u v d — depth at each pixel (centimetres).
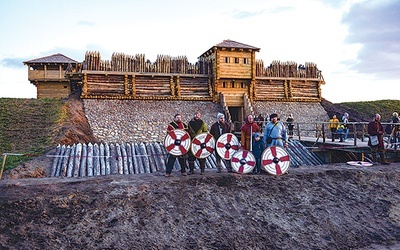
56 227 872
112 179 1155
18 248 796
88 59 3114
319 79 3847
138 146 2091
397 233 987
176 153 1202
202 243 866
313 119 3553
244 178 1167
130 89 3212
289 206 1052
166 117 3017
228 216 973
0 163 1561
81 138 2289
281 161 1237
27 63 3934
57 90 3922
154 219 927
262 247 877
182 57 3412
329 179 1229
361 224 1011
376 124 1516
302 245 900
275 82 3719
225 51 3400
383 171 1324
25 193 995
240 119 3534
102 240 844
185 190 1067
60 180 1149
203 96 3419
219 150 1252
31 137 2097
